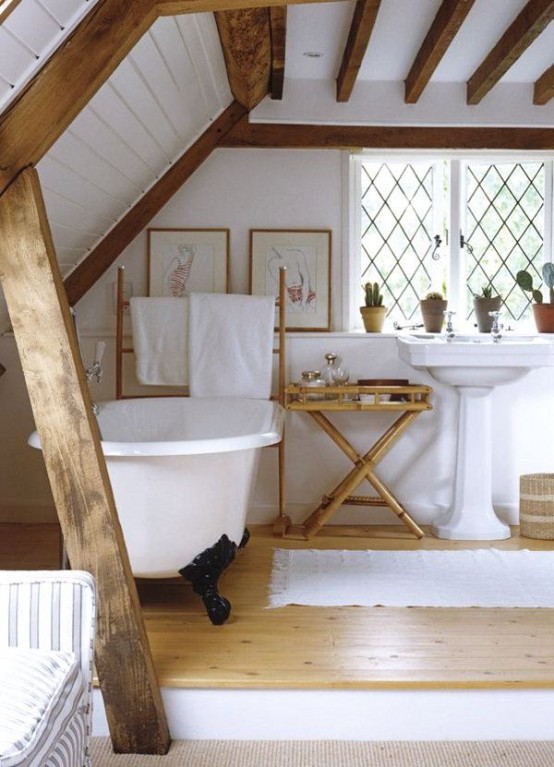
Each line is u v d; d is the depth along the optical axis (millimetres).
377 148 4824
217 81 4238
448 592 3561
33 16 2174
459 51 4250
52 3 2199
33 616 1965
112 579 2459
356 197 4973
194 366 4555
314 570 3896
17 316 2400
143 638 2516
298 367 4820
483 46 4176
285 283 4832
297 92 4762
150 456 3088
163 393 4797
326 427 4555
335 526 4762
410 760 2521
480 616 3268
